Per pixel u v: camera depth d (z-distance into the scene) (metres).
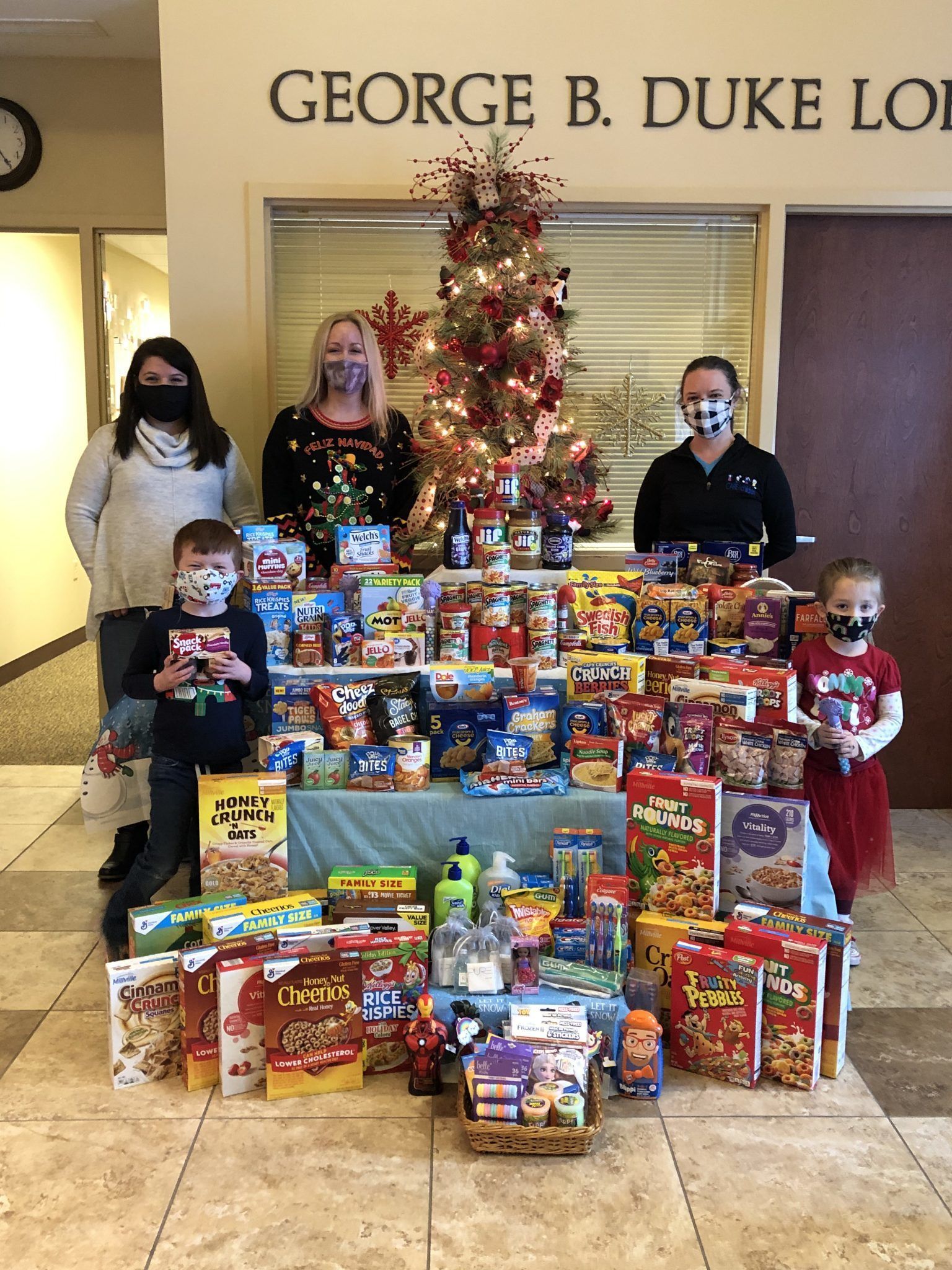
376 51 3.55
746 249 3.79
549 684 2.77
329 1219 1.77
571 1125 1.94
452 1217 1.78
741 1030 2.18
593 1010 2.23
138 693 2.65
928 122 3.63
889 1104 2.13
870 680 2.68
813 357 3.83
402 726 2.67
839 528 3.94
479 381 3.28
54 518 7.04
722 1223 1.76
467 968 2.29
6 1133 2.01
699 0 3.55
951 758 4.06
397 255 3.78
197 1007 2.15
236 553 2.64
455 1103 2.13
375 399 3.26
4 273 6.11
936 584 3.98
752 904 2.41
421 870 2.59
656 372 3.86
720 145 3.62
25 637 6.57
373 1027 2.24
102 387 5.03
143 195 4.80
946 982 2.66
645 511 3.39
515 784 2.55
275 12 3.53
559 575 3.09
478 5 3.54
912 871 3.42
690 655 2.78
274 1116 2.08
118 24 4.25
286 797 2.50
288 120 3.58
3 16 4.18
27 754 4.80
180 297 3.65
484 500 3.11
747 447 3.22
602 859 2.55
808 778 2.69
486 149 3.62
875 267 3.79
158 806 2.65
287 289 3.79
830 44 3.58
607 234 3.77
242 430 3.74
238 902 2.38
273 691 2.71
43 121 4.74
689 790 2.39
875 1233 1.75
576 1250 1.70
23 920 3.01
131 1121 2.05
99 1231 1.74
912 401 3.87
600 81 3.58
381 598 2.77
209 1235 1.73
